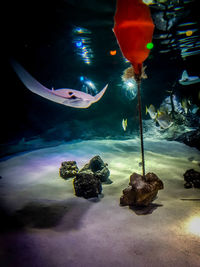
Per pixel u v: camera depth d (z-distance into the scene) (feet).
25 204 12.92
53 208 12.44
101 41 25.50
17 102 49.21
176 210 11.66
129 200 12.40
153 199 13.37
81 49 29.50
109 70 41.32
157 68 38.83
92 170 17.49
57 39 25.80
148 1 15.44
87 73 43.24
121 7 8.02
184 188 15.31
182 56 33.50
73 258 7.70
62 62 37.65
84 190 14.05
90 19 18.90
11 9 17.58
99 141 32.83
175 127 33.91
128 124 39.58
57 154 25.35
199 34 23.26
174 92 37.73
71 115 47.09
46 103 49.06
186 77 29.14
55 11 17.63
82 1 15.55
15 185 16.52
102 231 9.74
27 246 8.33
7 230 9.71
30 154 25.76
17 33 23.70
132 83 39.19
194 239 8.77
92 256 7.82
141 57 8.87
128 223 10.42
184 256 7.69
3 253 7.70
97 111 45.01
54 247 8.37
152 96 40.16
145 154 24.62
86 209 12.33
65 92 8.50
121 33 8.21
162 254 7.84
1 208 12.27
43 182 17.10
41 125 47.88
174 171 18.97
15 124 48.34
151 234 9.28
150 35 8.35
